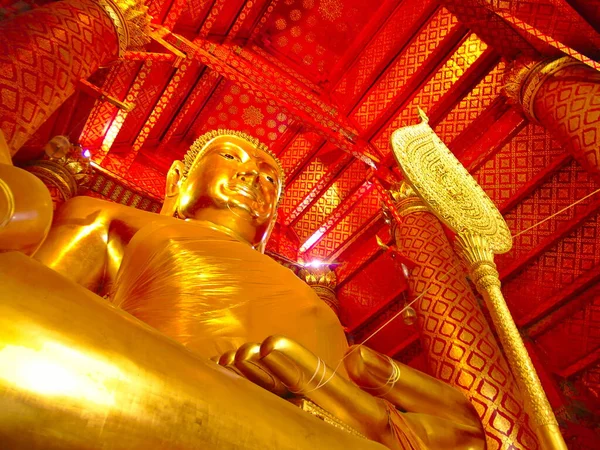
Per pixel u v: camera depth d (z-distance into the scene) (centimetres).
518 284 802
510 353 298
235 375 233
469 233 341
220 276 418
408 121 907
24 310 187
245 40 936
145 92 859
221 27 900
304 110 896
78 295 208
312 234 962
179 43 801
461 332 582
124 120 834
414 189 347
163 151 942
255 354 266
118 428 183
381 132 927
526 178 816
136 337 208
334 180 972
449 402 346
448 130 879
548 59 643
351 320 884
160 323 390
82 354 188
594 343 728
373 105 931
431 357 583
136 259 439
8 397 169
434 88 893
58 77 524
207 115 966
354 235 933
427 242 700
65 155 700
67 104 750
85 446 176
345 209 948
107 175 782
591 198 771
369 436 297
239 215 541
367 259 898
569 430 664
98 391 184
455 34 872
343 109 947
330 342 434
